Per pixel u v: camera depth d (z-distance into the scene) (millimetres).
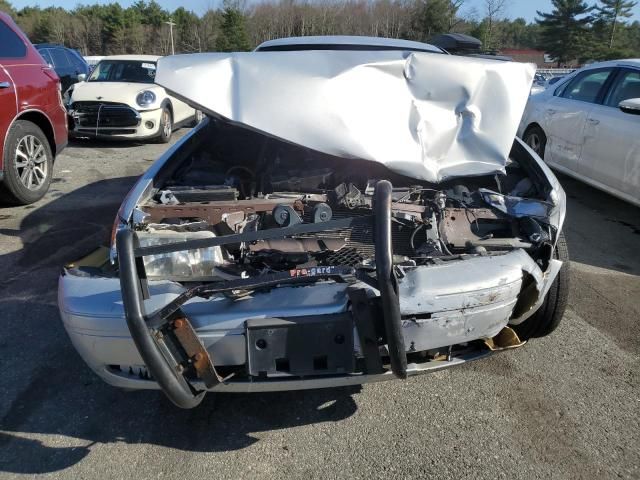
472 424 2447
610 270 4164
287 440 2357
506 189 3012
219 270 2225
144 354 1840
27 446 2318
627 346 3088
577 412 2527
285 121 2486
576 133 5766
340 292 2080
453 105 2695
